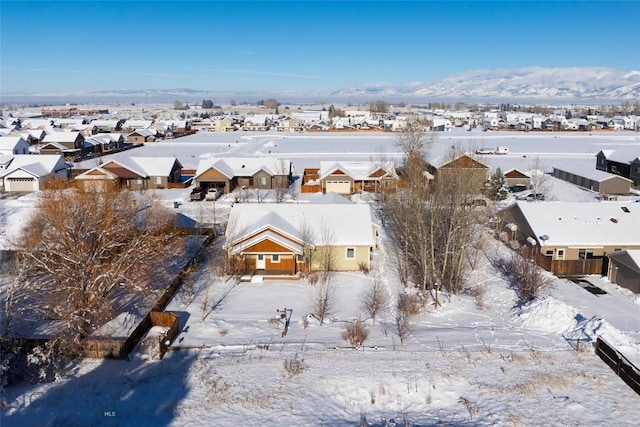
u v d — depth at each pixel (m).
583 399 25.08
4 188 80.38
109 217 35.16
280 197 72.94
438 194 44.72
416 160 69.44
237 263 42.84
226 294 38.84
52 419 23.14
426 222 45.00
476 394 25.55
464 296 39.69
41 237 34.75
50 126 197.62
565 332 32.38
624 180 77.44
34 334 31.17
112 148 144.12
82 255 31.09
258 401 24.47
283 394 25.19
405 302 36.62
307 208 46.69
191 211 67.12
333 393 25.52
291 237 42.91
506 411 24.11
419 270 43.38
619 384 26.39
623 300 39.03
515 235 51.31
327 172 79.31
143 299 37.50
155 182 83.00
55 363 27.06
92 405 24.25
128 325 31.94
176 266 44.09
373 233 47.34
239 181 83.06
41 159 84.75
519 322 34.56
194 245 49.91
